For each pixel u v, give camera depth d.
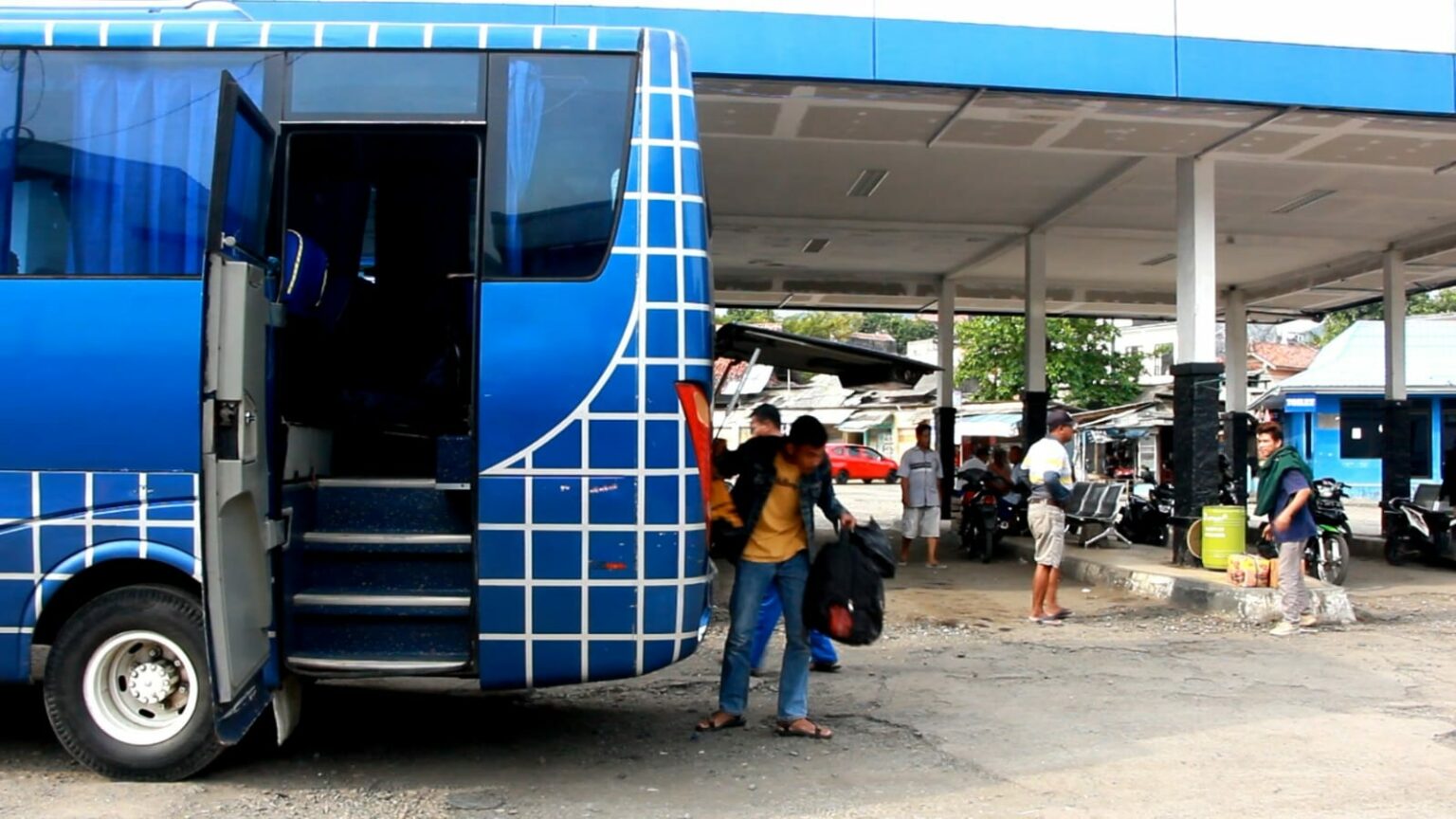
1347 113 10.27
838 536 6.21
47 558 5.11
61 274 5.17
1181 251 11.92
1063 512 9.95
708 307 5.29
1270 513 9.50
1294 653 8.50
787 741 6.07
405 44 5.33
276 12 8.55
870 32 9.48
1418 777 5.42
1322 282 19.56
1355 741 6.04
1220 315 24.03
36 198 5.21
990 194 14.20
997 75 9.62
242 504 4.89
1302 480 9.30
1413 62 10.19
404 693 7.15
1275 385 32.34
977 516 14.65
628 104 5.29
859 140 11.45
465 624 5.27
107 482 5.10
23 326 5.14
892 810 4.98
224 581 4.77
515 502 5.09
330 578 5.41
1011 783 5.36
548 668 5.13
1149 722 6.46
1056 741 6.07
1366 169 12.55
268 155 5.23
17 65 5.30
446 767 5.59
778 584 6.15
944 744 6.02
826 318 54.44
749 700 7.02
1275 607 9.89
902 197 14.34
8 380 5.12
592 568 5.09
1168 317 24.47
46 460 5.11
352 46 5.33
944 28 9.55
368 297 6.65
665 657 5.14
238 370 4.80
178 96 5.29
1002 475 15.16
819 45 9.41
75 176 5.23
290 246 5.44
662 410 5.11
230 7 5.96
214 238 4.68
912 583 12.48
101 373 5.11
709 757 5.77
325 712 6.63
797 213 15.23
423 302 6.60
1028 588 12.09
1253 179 13.14
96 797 5.07
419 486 5.46
